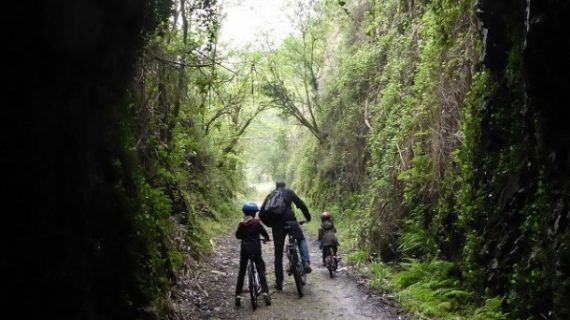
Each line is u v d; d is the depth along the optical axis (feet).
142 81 25.96
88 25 13.66
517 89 20.17
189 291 26.37
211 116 65.57
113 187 17.33
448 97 29.17
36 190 12.09
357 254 34.76
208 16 30.14
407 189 31.96
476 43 26.55
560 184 15.94
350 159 57.47
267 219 28.25
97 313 14.62
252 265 25.02
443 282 24.36
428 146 31.04
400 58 43.19
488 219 21.90
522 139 19.84
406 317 22.49
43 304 12.23
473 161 24.31
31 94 11.96
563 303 14.42
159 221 25.52
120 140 18.92
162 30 26.04
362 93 57.52
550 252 15.75
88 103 14.90
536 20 15.65
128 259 17.54
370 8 60.90
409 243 29.66
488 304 19.62
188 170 50.49
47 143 12.57
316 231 51.88
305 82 74.18
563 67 15.16
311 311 24.18
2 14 11.08
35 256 12.00
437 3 31.04
